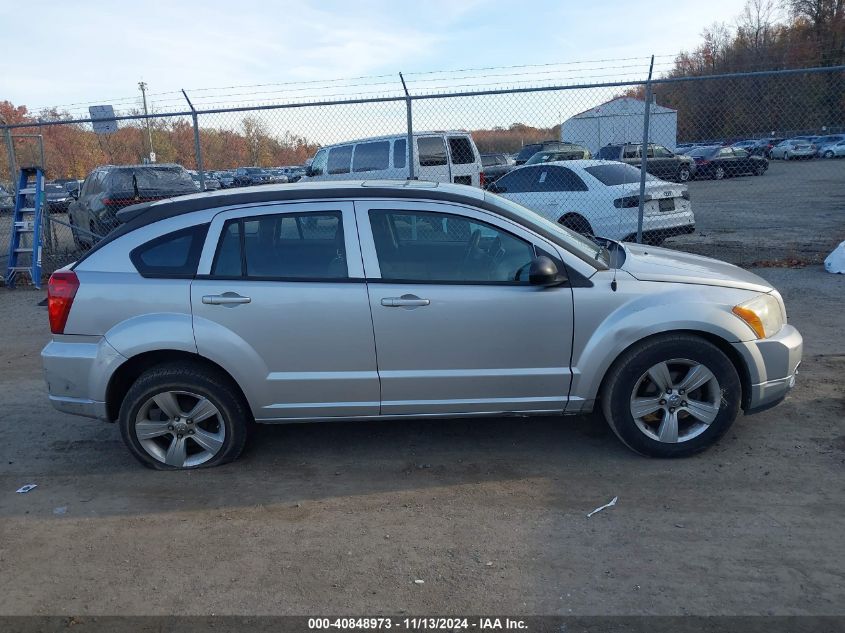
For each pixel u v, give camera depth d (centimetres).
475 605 304
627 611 297
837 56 3183
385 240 426
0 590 328
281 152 1412
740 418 491
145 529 379
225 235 428
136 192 1239
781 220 1633
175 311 420
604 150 1498
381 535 364
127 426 435
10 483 439
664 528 360
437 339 419
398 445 476
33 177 1192
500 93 969
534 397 429
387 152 1347
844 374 571
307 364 423
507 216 429
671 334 421
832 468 415
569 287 419
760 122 1291
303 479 432
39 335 805
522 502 393
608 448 458
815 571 319
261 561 344
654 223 1023
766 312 434
